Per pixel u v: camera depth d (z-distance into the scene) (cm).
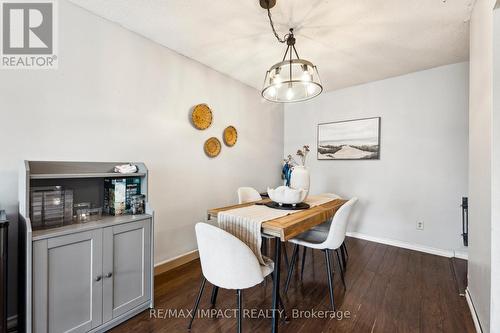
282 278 232
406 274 239
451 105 283
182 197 264
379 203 335
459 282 222
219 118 309
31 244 124
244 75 322
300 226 158
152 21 204
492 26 133
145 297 178
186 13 192
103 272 153
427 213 299
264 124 391
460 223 278
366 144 344
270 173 405
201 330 159
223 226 176
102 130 199
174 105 255
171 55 251
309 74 180
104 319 154
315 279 230
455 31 212
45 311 129
